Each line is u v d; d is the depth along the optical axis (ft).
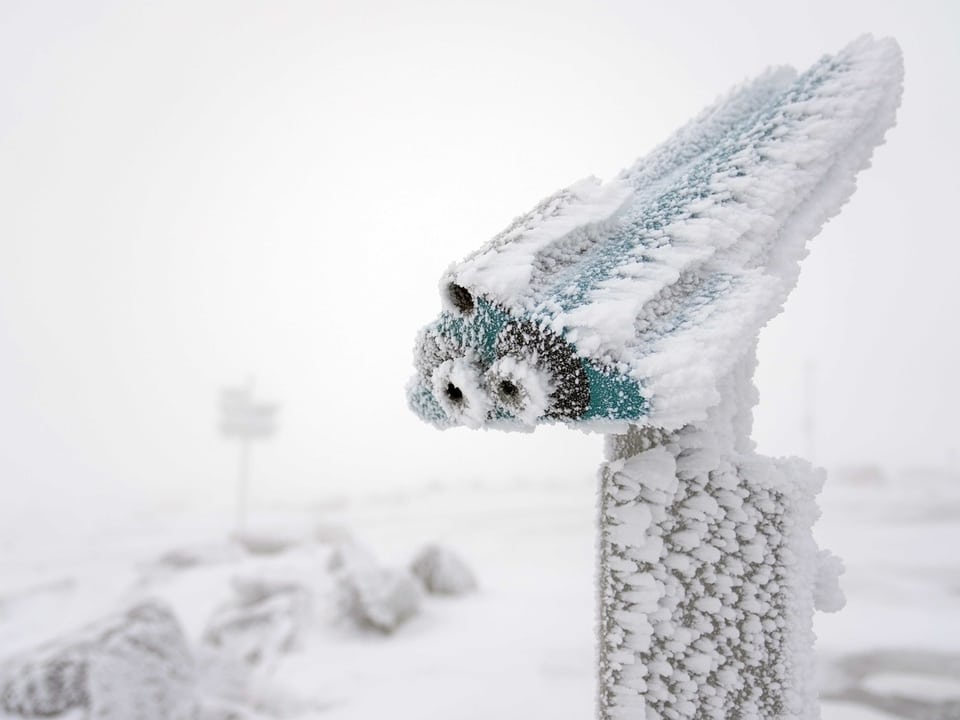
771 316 2.67
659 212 3.06
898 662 16.99
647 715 2.84
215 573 38.99
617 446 3.33
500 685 17.01
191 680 16.03
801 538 3.00
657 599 2.85
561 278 2.74
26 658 14.88
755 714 2.74
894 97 3.27
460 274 2.65
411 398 3.19
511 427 2.77
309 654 21.21
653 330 2.56
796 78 3.88
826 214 3.21
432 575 28.94
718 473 2.97
